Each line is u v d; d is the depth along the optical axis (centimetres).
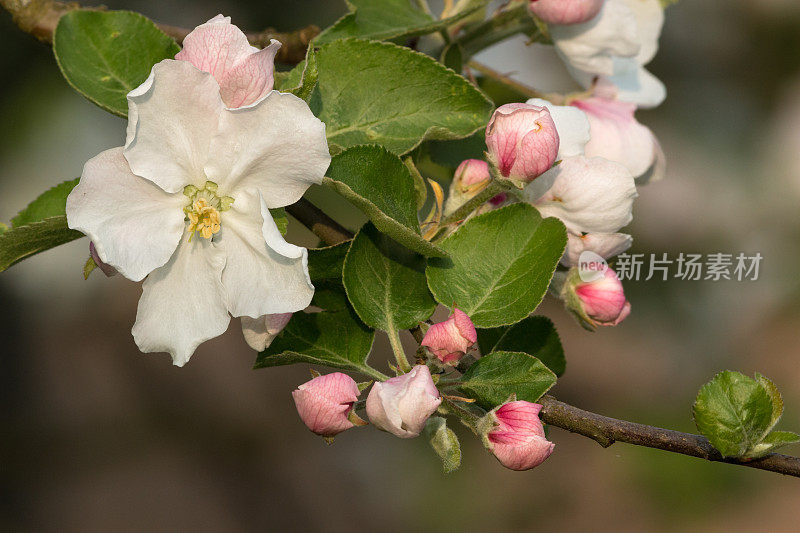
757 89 111
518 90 63
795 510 122
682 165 106
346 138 57
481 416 56
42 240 56
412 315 57
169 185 53
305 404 55
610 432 56
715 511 123
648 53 64
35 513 123
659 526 124
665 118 109
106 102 57
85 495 125
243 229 54
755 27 110
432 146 62
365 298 56
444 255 56
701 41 110
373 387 54
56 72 95
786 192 105
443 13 62
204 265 54
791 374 125
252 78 53
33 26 61
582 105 63
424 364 55
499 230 57
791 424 122
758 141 108
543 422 56
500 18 62
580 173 57
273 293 54
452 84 58
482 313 56
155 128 53
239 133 53
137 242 53
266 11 90
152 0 91
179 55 54
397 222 54
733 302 115
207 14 91
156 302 54
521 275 57
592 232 58
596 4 61
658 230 99
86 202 53
